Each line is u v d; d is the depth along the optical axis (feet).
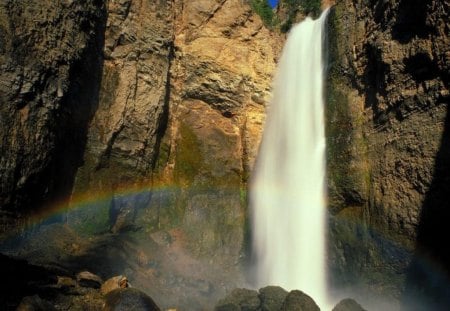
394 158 61.72
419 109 59.11
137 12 83.46
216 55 91.81
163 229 82.69
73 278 52.11
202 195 87.45
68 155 70.54
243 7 97.14
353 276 66.13
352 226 67.87
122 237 75.10
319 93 80.38
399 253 58.95
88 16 71.82
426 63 58.39
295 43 91.45
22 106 59.98
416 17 60.54
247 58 94.32
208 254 82.43
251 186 88.38
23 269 48.62
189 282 70.90
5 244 57.06
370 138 67.10
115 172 78.28
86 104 73.67
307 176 78.43
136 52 81.97
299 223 77.41
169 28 88.22
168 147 87.92
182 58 90.58
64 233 67.31
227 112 91.91
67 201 70.38
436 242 54.24
